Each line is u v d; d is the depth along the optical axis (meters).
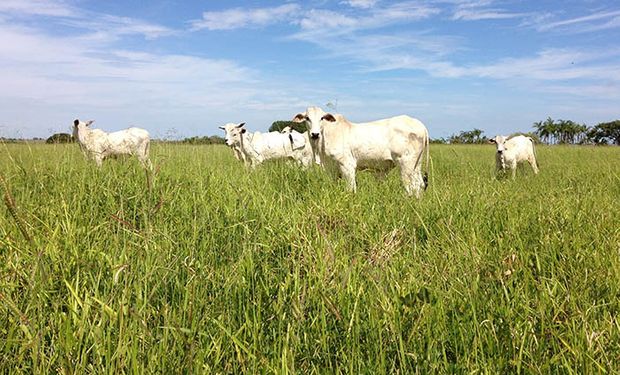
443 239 3.72
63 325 2.11
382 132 8.16
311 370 2.07
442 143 32.38
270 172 7.21
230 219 4.01
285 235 3.66
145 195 4.51
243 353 2.16
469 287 2.66
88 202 4.45
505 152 12.69
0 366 1.93
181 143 9.46
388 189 6.20
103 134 13.04
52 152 6.47
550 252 3.40
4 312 2.23
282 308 2.48
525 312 2.42
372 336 2.22
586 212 4.63
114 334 2.11
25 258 2.80
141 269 2.59
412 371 2.02
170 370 1.92
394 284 2.82
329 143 8.22
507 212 4.54
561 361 2.09
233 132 13.32
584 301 2.59
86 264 2.72
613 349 2.17
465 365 2.06
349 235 3.69
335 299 2.53
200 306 2.41
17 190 4.66
